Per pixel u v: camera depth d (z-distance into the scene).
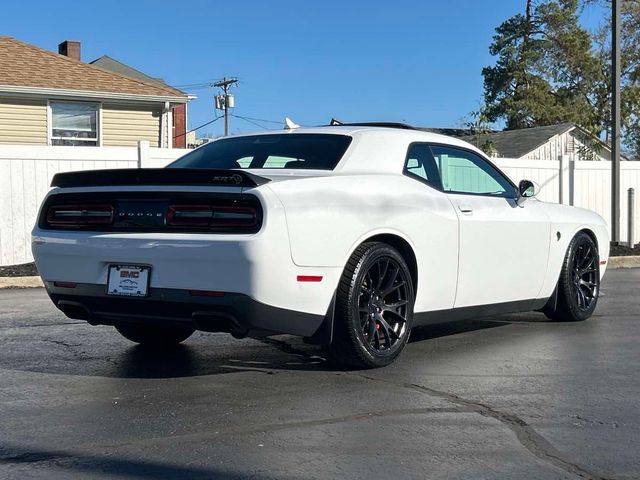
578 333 6.68
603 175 15.67
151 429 3.94
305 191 4.58
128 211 4.64
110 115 19.48
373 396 4.56
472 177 6.09
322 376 5.04
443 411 4.27
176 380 4.95
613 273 12.00
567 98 46.72
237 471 3.38
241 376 5.06
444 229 5.48
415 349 5.96
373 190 5.02
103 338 6.45
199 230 4.43
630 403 4.47
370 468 3.42
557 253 6.81
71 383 4.88
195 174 4.41
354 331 4.87
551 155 33.41
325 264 4.63
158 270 4.49
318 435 3.85
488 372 5.19
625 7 37.22
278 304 4.43
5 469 3.40
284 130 5.79
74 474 3.35
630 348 6.04
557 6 46.78
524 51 46.94
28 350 5.95
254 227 4.31
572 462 3.51
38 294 9.50
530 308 6.67
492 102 48.06
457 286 5.66
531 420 4.12
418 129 6.16
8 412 4.24
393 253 5.08
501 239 6.04
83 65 20.03
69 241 4.81
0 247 11.30
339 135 5.42
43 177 11.54
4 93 17.80
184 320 4.56
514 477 3.33
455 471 3.39
